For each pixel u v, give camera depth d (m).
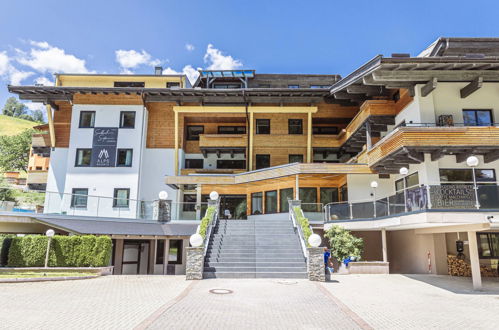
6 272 14.04
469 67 15.52
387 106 19.75
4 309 7.56
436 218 11.59
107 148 26.25
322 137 27.58
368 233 19.77
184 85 29.80
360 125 21.47
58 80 29.45
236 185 25.67
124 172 25.92
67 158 27.39
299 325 6.60
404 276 14.93
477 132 15.34
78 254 15.07
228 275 12.99
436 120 16.67
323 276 12.59
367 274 15.54
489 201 11.65
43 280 12.10
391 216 14.54
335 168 20.52
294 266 13.70
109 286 11.06
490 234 17.03
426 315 7.73
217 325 6.45
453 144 15.29
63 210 18.45
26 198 17.59
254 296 9.41
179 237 19.45
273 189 24.41
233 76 32.53
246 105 27.02
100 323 6.43
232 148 27.94
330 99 26.50
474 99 17.00
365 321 7.07
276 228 17.86
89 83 29.78
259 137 27.78
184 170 27.77
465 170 16.70
